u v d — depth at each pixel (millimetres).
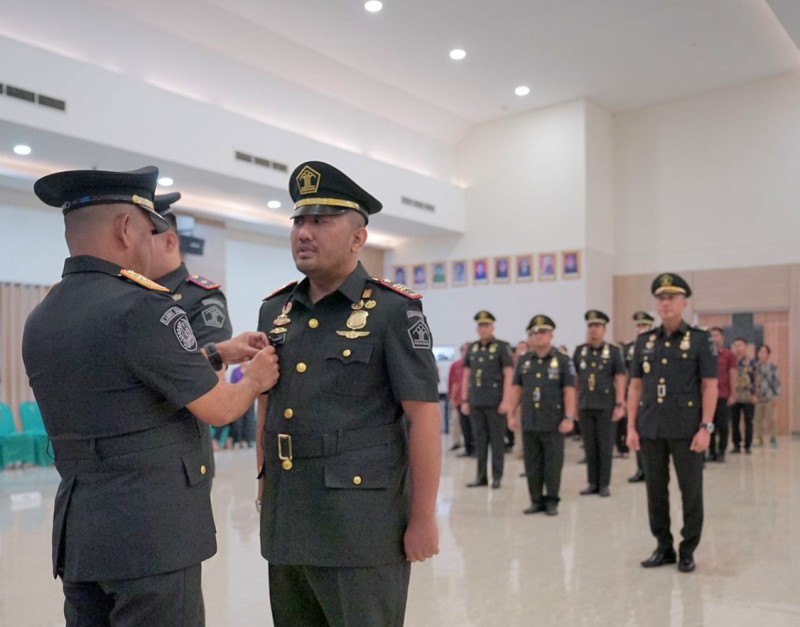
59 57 8023
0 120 7504
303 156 11328
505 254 14570
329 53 11336
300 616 2102
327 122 12289
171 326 1854
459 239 15203
